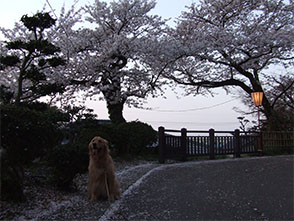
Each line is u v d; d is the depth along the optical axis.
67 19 11.93
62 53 10.95
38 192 4.82
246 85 15.98
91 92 12.15
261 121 15.41
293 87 19.33
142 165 8.66
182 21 14.84
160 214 3.79
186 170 7.39
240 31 14.20
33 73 6.62
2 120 3.92
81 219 3.67
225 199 4.40
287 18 14.48
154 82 12.63
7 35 11.15
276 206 3.96
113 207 4.20
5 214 3.67
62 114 7.17
